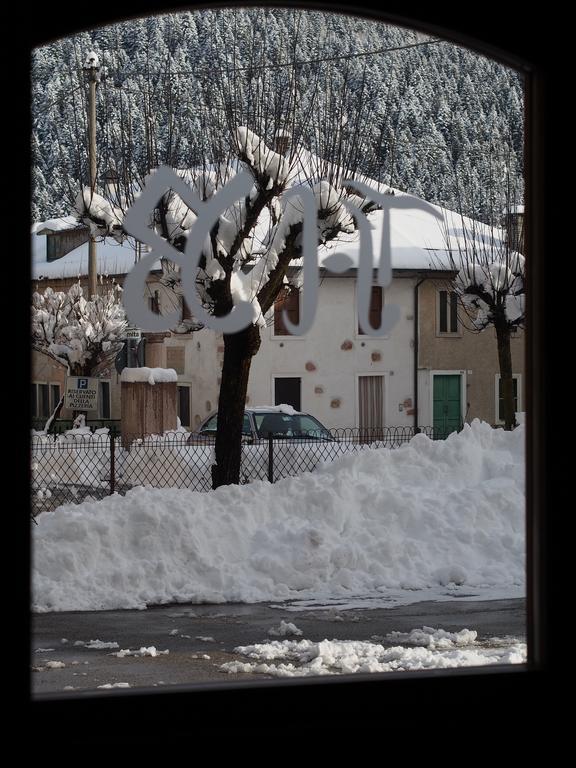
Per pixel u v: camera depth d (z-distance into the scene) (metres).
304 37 32.06
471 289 53.31
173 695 5.81
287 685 5.95
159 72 31.86
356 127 27.59
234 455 28.03
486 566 20.97
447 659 13.59
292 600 19.06
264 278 21.72
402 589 19.95
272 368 63.06
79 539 19.59
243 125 27.72
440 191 81.75
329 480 22.16
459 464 23.92
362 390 64.44
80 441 40.31
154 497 21.08
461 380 66.56
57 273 75.00
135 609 18.36
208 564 19.67
